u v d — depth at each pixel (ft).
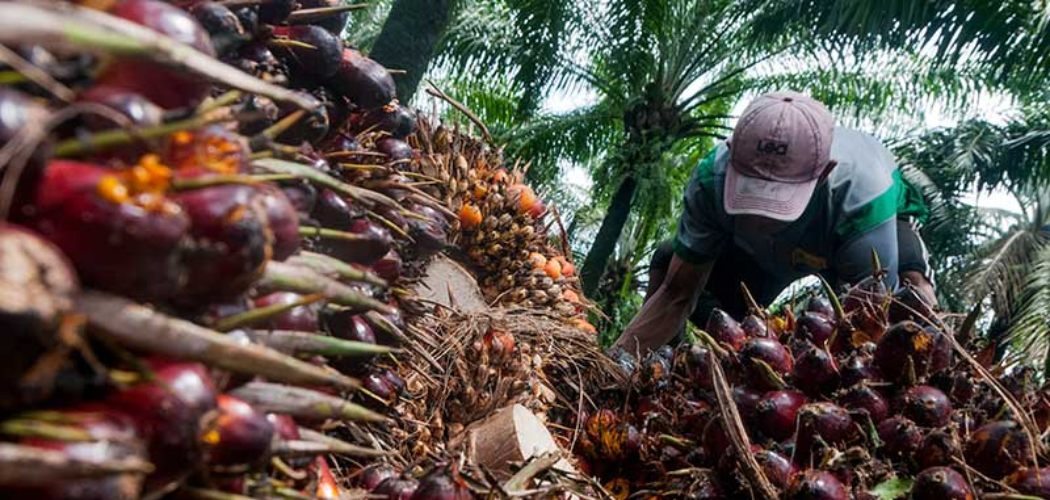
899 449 5.95
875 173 10.81
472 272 10.56
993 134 37.58
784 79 41.29
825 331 7.32
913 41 30.35
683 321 12.35
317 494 4.14
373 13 42.96
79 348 2.49
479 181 10.47
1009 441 5.77
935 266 37.88
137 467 2.42
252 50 4.66
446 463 5.03
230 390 3.34
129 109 2.74
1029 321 33.86
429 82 10.87
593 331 11.60
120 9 2.95
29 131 2.40
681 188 47.96
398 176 6.32
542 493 5.05
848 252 10.53
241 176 3.00
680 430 7.31
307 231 4.06
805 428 6.10
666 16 40.65
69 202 2.49
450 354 7.63
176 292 2.80
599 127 43.60
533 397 8.31
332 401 3.55
